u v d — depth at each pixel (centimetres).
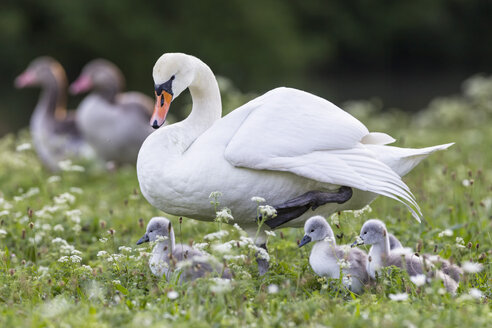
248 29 6338
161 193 890
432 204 1295
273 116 875
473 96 2741
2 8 5844
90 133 2123
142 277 877
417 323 670
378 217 1235
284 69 6531
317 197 888
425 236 1092
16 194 1522
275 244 1059
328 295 800
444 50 7944
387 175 873
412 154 930
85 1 5844
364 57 7681
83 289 841
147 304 759
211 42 6238
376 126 2302
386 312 715
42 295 823
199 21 6238
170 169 881
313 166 853
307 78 6950
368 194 936
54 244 1059
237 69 6325
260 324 692
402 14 7538
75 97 4747
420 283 738
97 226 1233
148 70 6072
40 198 1316
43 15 5966
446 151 1950
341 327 674
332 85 6100
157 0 6138
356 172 863
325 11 7306
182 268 826
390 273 856
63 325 668
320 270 894
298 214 902
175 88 948
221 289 698
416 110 4103
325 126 877
